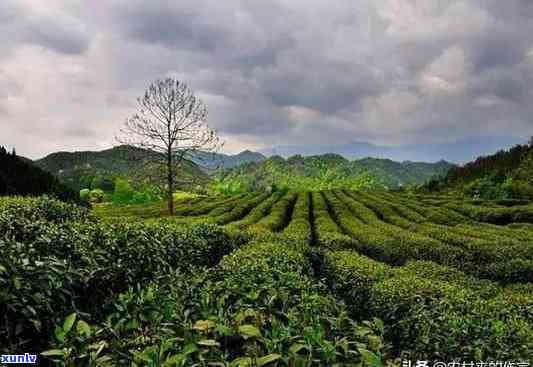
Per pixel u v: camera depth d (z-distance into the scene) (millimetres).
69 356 3299
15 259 4660
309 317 4020
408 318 6395
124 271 7098
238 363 3053
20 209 10531
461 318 5605
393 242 16047
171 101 31312
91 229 8125
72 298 5109
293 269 8180
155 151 31609
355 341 3697
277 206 38688
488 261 14508
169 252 9406
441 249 14945
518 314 6988
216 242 14031
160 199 61344
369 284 8914
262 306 4484
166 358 3152
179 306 4164
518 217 29969
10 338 4207
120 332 3885
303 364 3074
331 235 17344
